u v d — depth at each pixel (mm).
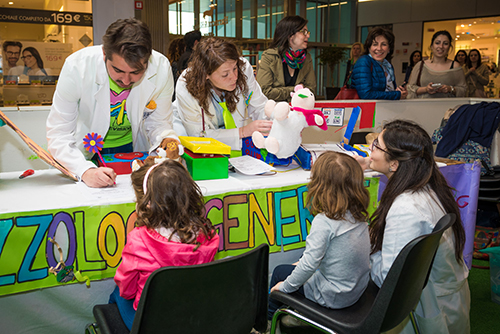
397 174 1517
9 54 3572
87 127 1860
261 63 2898
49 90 3783
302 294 1496
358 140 2570
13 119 2252
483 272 2666
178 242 1208
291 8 7273
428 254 1212
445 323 1600
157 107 1958
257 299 1179
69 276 1414
